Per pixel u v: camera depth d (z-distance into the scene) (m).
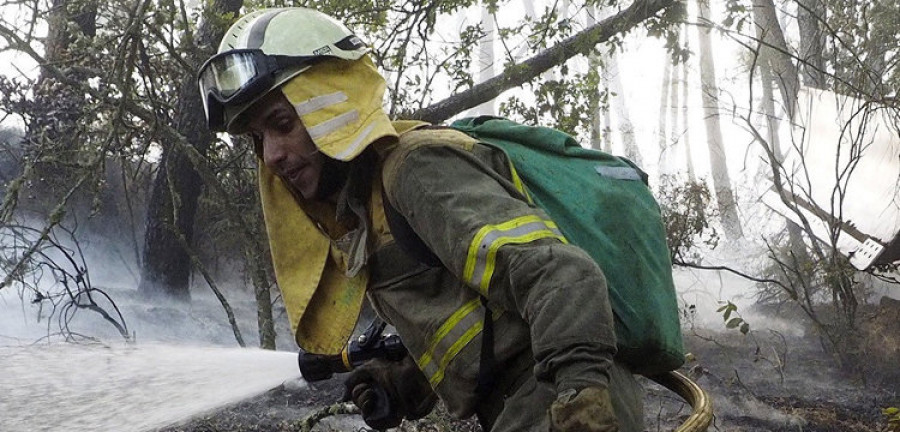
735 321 6.64
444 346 2.11
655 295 2.07
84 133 6.97
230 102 2.16
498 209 1.96
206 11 6.77
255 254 6.24
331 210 2.38
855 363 7.64
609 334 1.81
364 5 7.27
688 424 2.04
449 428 5.01
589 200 2.10
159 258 8.70
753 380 7.40
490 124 2.22
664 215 8.32
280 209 2.39
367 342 2.61
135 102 6.87
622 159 2.23
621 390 2.04
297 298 2.36
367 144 2.08
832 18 9.84
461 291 2.11
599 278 1.85
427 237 2.02
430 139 2.08
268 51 2.14
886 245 7.58
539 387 2.03
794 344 8.54
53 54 8.06
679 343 2.12
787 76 10.54
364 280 2.26
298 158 2.19
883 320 7.78
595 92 7.79
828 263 7.97
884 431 6.21
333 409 3.23
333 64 2.16
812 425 6.33
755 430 6.21
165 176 8.65
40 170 8.16
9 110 7.59
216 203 7.91
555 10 7.88
